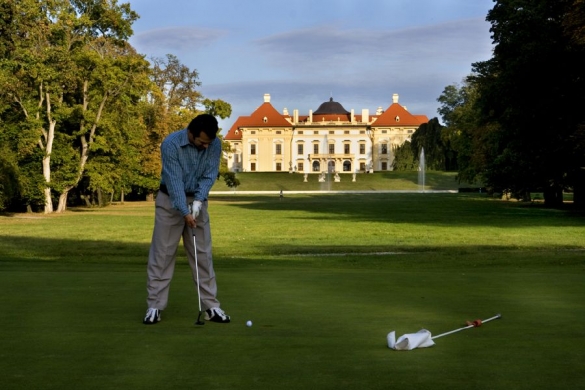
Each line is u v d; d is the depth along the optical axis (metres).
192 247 6.04
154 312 5.84
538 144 39.81
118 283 8.55
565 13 35.66
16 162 41.62
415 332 5.45
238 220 35.16
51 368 4.29
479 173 63.78
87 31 45.16
